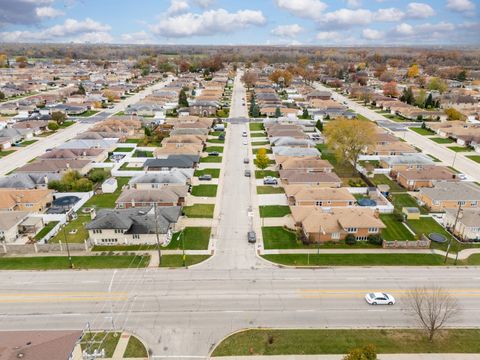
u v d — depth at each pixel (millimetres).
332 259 61125
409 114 168250
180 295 52625
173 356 42312
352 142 98375
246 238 67750
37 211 78188
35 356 36906
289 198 81688
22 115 167750
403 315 48781
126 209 71312
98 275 57031
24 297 52344
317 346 43562
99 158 110625
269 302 51219
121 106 197000
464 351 42844
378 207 78125
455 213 70312
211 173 101125
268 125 145625
